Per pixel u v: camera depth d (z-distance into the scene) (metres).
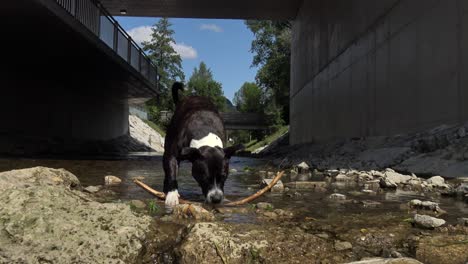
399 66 12.84
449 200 5.55
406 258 2.64
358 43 16.92
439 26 10.34
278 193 6.26
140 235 3.20
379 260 2.65
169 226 3.56
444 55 10.07
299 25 30.47
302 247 3.11
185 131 5.77
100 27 19.14
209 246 2.98
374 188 6.91
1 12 13.72
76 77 25.23
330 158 13.98
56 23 14.92
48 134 24.19
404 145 10.57
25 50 18.70
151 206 4.48
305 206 4.96
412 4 11.95
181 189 6.82
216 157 5.14
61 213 3.25
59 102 25.73
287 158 19.80
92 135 31.41
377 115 14.72
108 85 28.48
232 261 2.90
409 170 8.68
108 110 35.44
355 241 3.34
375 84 14.95
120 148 35.47
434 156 8.55
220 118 6.26
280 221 4.00
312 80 25.80
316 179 8.70
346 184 7.56
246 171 11.64
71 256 2.83
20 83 21.23
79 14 16.55
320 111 23.59
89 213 3.35
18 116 21.02
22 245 2.85
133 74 24.31
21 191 3.44
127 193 5.92
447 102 9.90
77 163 13.70
